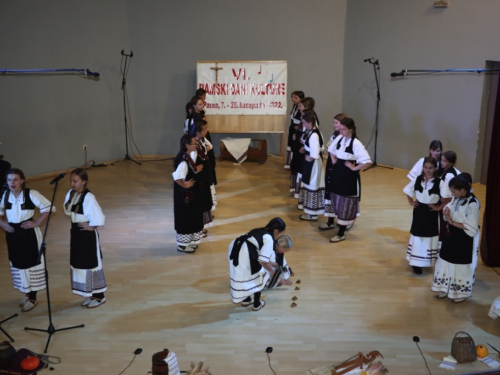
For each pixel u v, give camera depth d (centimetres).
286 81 859
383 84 865
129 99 921
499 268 527
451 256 446
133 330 417
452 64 779
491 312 426
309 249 564
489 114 769
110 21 872
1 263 533
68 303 457
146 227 623
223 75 854
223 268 522
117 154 927
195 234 554
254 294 441
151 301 460
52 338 406
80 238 428
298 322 428
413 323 427
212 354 387
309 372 361
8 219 428
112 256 547
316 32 905
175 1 888
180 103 930
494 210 513
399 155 869
